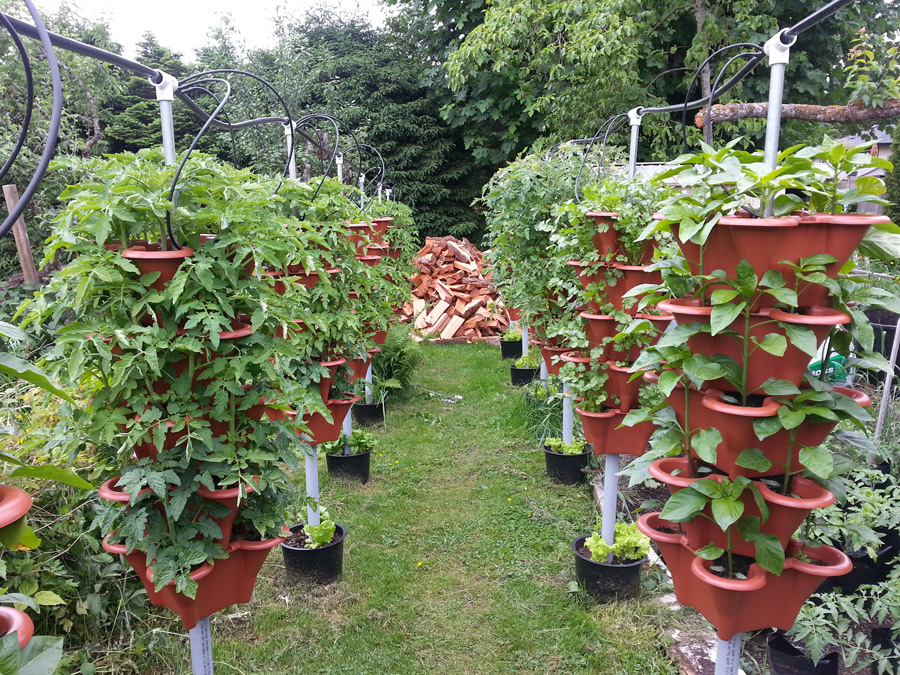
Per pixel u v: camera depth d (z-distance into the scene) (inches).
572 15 380.8
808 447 55.6
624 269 107.1
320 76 572.4
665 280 62.8
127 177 62.4
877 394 135.3
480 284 373.7
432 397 254.8
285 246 70.3
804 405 55.5
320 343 118.0
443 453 197.2
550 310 164.7
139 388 65.3
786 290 52.4
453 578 127.6
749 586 57.0
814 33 412.8
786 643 84.3
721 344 57.9
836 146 54.9
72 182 221.6
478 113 551.2
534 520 150.1
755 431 54.8
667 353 60.4
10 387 111.2
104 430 61.9
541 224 157.1
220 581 71.3
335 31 645.9
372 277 148.6
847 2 53.1
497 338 356.8
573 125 376.5
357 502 162.6
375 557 135.6
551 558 133.1
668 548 66.2
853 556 99.8
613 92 360.5
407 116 590.6
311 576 122.8
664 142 371.6
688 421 62.5
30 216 219.8
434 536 144.9
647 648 102.1
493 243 194.9
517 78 494.6
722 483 57.8
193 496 67.6
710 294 58.8
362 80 593.6
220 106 69.1
